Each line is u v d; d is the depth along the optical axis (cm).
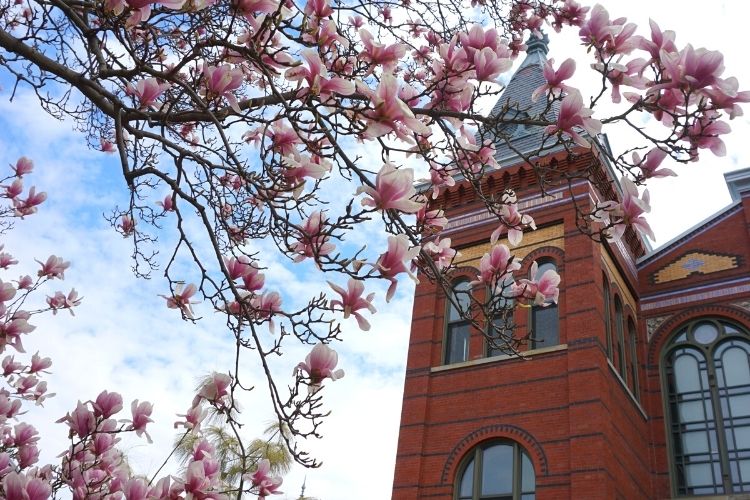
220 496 320
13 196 618
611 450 1248
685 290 1716
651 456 1535
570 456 1223
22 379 578
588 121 321
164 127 361
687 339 1662
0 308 511
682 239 1794
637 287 1784
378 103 263
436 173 419
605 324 1457
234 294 344
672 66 285
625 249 1739
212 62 375
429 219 413
